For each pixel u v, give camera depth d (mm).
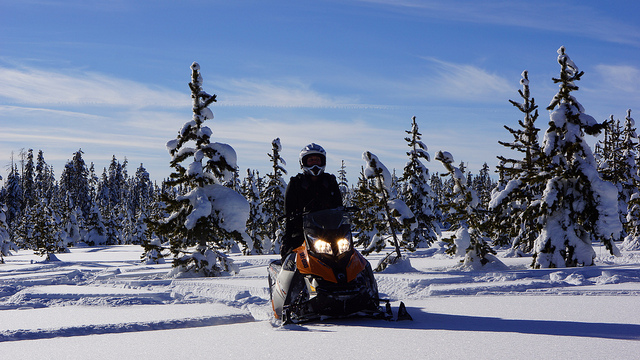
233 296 8727
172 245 15906
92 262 26266
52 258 31922
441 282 9914
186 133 16562
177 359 3945
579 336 4336
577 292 7543
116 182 111812
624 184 32781
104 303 8086
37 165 107875
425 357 3717
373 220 15469
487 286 8641
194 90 16750
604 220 14602
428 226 33594
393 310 6344
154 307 7500
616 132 35031
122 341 4711
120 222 83250
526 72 20297
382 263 13312
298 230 6102
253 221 39031
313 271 5309
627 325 4867
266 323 5660
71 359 4035
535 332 4574
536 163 15828
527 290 8258
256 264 19016
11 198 90500
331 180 6199
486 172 94938
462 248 15047
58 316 6773
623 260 16156
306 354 3955
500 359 3594
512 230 16766
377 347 4105
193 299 8500
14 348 4516
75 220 71125
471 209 15523
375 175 15234
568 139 15125
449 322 5277
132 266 21609
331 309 5336
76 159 102750
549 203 14836
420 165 33406
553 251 14898
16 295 9398
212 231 15797
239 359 3877
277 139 36594
